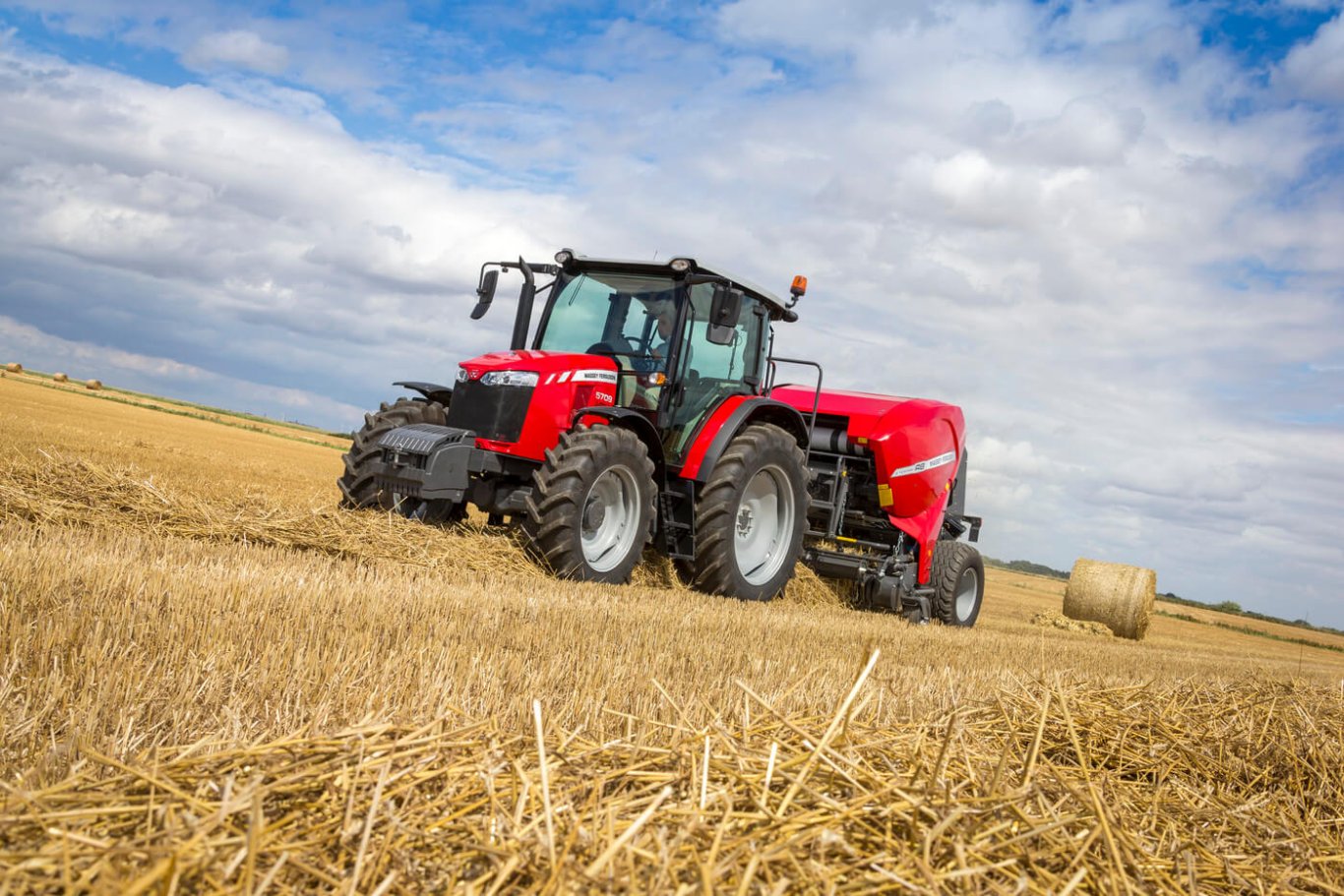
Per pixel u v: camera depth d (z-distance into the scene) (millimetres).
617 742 2244
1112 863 1947
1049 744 3178
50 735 2551
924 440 10023
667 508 8125
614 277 8234
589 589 6844
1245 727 3533
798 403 10352
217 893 1445
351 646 3896
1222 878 2199
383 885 1509
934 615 10828
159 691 3039
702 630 5883
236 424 45344
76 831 1629
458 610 5125
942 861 1848
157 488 7230
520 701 3395
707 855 1661
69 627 3520
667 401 7949
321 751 1964
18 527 5789
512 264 8336
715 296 7602
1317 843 2607
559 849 1677
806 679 4207
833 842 1770
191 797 1714
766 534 8852
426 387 8078
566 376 7648
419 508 7527
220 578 4941
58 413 22359
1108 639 14430
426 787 1935
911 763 2318
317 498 12570
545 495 7160
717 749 2254
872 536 10422
